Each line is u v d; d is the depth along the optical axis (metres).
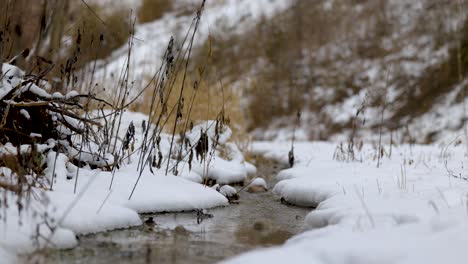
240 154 7.48
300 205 5.07
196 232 3.90
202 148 5.21
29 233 3.16
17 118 4.45
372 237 2.89
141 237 3.66
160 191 4.56
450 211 3.29
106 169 4.86
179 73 8.08
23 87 4.45
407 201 3.83
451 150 8.68
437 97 13.62
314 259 2.68
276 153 9.46
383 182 4.96
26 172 4.02
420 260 2.48
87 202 3.88
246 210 4.79
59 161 4.41
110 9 12.56
